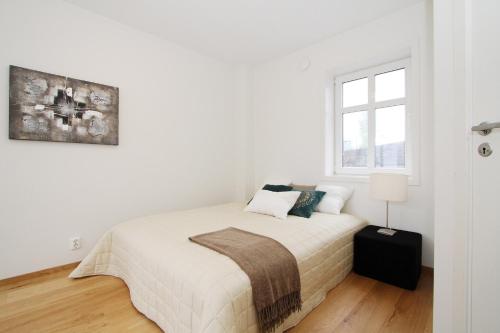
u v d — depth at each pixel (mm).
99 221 2463
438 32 1071
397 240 2008
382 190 2146
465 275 1017
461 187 1023
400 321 1528
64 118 2209
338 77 3045
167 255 1438
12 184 2004
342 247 2070
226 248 1431
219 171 3582
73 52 2283
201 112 3352
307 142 3148
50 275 2096
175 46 3055
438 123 1075
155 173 2889
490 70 951
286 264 1403
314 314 1599
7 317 1535
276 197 2490
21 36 2023
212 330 990
